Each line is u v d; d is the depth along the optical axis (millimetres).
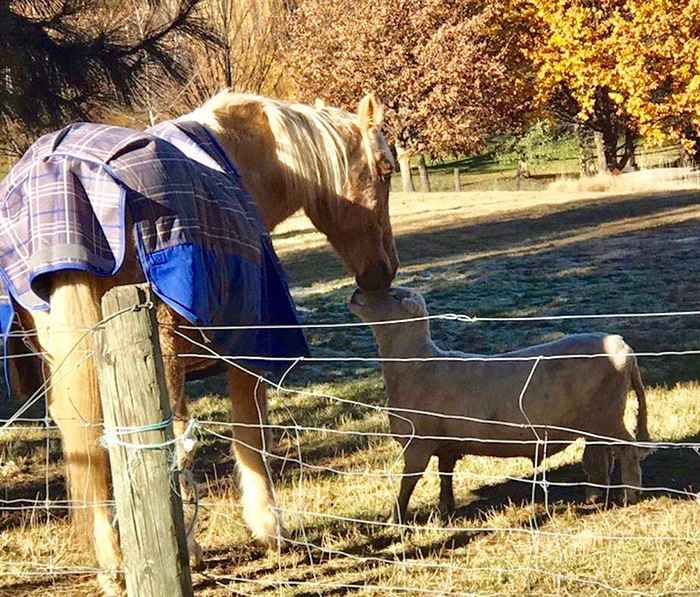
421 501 5871
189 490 5000
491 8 31219
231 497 5930
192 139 4914
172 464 3133
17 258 4148
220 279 4438
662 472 6180
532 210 24125
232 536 5410
